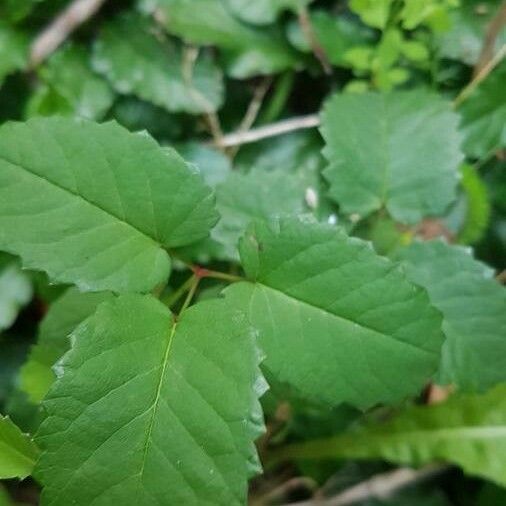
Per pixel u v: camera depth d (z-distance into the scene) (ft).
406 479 0.70
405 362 0.46
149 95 0.76
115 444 0.41
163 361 0.42
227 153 0.78
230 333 0.43
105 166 0.45
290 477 0.73
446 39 0.72
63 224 0.44
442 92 0.75
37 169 0.44
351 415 0.70
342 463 0.71
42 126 0.44
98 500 0.40
